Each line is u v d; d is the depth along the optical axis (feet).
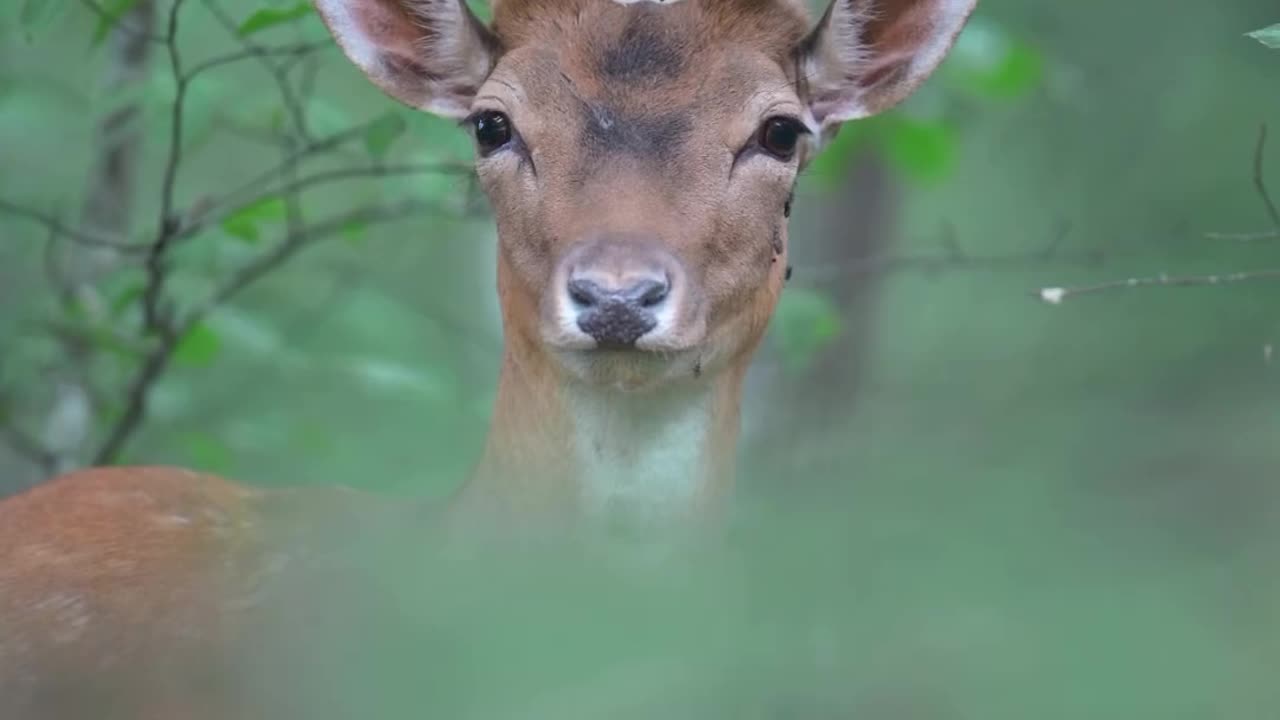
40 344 46.96
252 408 53.93
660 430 31.24
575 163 30.12
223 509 33.81
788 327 48.91
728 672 19.47
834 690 18.84
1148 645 17.33
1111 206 66.80
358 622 25.84
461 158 38.11
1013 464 26.89
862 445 48.78
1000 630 18.21
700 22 31.35
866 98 33.35
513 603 24.30
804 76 32.91
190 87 41.86
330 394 55.62
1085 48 65.00
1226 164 64.44
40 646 30.55
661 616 21.45
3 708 30.04
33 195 53.93
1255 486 20.71
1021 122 69.92
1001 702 17.48
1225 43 64.59
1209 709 16.66
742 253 30.71
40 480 50.03
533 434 31.63
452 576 27.84
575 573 27.37
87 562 31.99
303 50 37.88
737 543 28.19
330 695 23.98
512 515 31.81
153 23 46.37
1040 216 71.05
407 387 47.62
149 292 41.96
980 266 57.72
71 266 48.03
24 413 50.65
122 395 46.37
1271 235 30.35
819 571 20.98
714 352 30.99
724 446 31.91
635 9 31.42
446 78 33.35
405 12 33.27
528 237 30.50
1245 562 18.30
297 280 57.57
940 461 31.78
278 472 52.44
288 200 44.11
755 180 30.73
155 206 59.72
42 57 55.62
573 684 20.02
